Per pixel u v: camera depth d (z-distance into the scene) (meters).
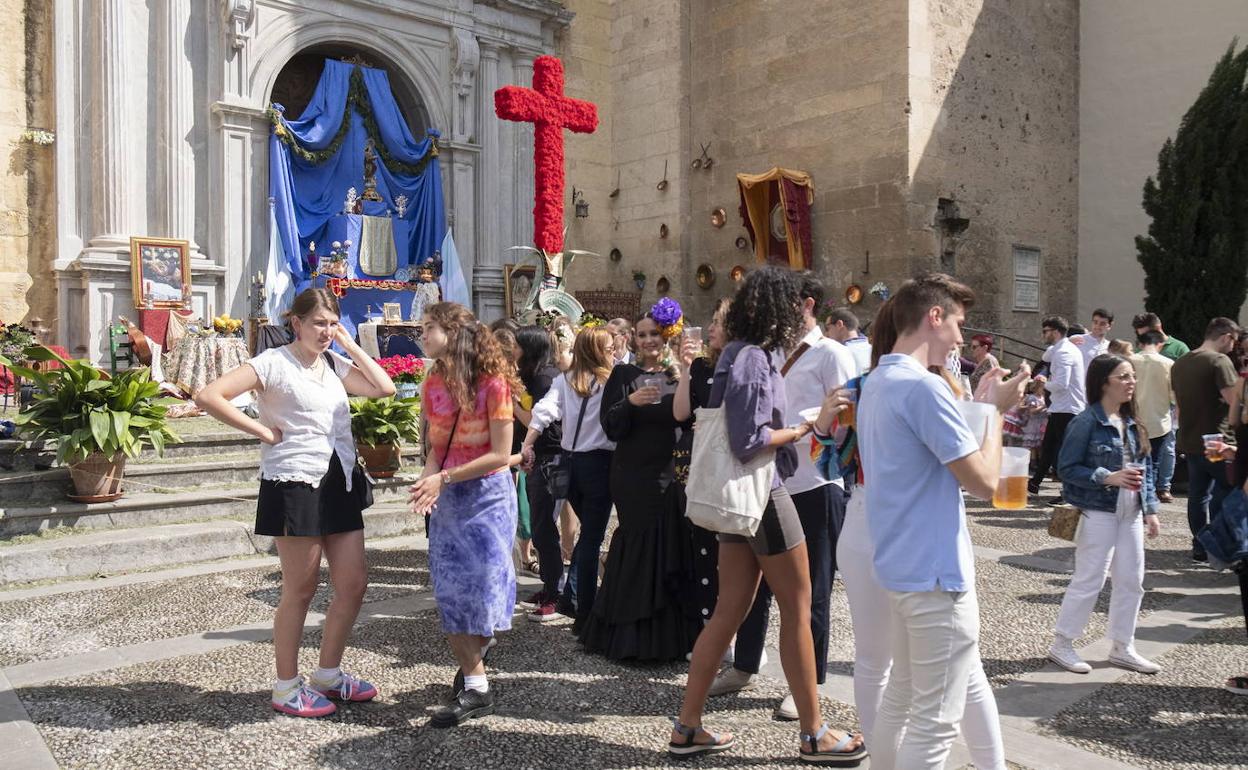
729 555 3.31
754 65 14.66
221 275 12.41
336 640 3.77
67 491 6.40
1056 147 14.79
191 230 12.18
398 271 14.25
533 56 15.67
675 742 3.32
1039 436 9.45
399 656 4.43
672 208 15.67
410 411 7.54
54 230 11.66
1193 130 11.70
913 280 2.78
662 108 15.87
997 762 2.69
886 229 12.77
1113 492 4.23
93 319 11.38
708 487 3.14
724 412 3.16
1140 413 8.77
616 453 4.53
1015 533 7.46
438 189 14.59
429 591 5.64
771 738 3.52
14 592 5.39
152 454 7.39
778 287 3.27
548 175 10.62
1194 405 6.49
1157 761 3.33
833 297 13.48
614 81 16.77
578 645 4.68
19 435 6.46
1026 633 4.86
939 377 2.69
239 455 7.77
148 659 4.31
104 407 6.21
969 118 13.38
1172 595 5.69
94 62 11.62
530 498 5.16
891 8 12.74
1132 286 14.59
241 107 12.45
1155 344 8.77
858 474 3.16
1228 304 11.51
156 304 11.57
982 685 2.71
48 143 11.59
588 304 15.43
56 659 4.30
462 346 3.68
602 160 16.66
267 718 3.64
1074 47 15.09
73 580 5.70
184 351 10.10
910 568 2.53
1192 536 7.09
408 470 8.04
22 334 10.16
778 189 13.89
